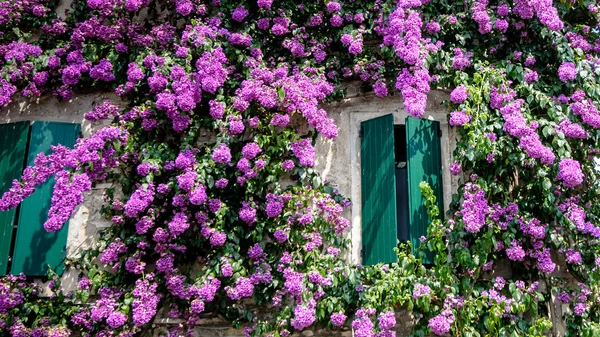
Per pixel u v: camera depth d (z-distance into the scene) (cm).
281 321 455
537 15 516
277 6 557
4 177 516
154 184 497
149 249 492
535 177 477
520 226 465
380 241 481
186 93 498
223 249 476
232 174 495
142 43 543
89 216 514
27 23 574
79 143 486
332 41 547
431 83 523
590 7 541
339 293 461
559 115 484
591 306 453
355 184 512
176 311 473
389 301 441
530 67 529
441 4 541
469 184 470
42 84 545
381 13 534
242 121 503
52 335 454
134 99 537
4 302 468
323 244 486
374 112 532
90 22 548
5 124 539
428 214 457
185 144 501
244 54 533
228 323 483
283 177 508
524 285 450
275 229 479
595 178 493
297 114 534
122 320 447
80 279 486
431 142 511
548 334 467
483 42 540
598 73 505
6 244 495
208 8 564
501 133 486
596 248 460
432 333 463
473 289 454
